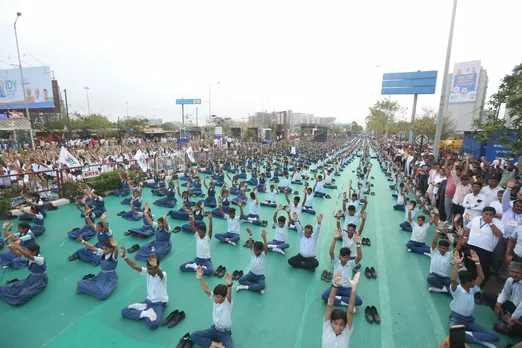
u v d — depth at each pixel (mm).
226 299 4793
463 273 5121
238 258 8125
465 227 6859
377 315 5754
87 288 6191
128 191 14562
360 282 7082
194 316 5652
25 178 13336
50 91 39188
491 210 6207
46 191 12484
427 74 31500
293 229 10547
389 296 6523
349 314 4078
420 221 8617
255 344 5027
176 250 8484
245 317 5695
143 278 6930
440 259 6594
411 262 8156
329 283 6953
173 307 5914
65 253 8086
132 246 8406
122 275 7039
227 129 57375
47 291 6309
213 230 10164
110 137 47625
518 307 4969
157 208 12453
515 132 10148
